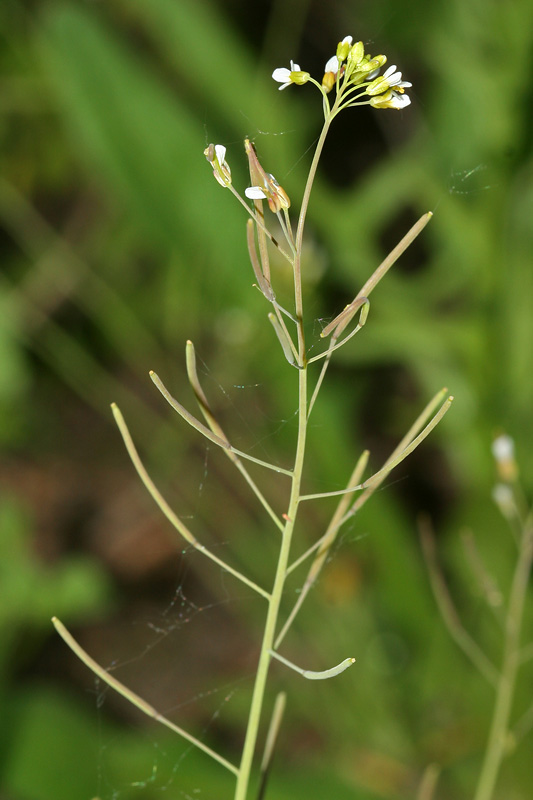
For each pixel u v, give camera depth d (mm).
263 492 427
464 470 396
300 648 415
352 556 396
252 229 208
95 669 220
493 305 354
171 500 465
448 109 375
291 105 448
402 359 408
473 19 342
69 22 337
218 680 412
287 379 369
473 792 335
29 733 282
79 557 469
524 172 348
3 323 442
